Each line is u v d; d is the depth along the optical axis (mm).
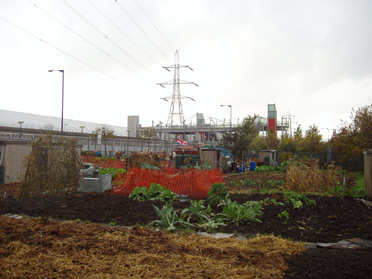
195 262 5105
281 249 5984
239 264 5098
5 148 19375
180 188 14820
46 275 4512
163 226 8125
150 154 29484
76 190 14812
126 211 10109
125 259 5180
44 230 6707
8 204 11016
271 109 90000
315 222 8602
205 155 32250
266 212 9758
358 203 11320
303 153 44406
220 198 10547
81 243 5859
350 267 4898
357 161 33562
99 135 38625
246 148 36688
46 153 14172
